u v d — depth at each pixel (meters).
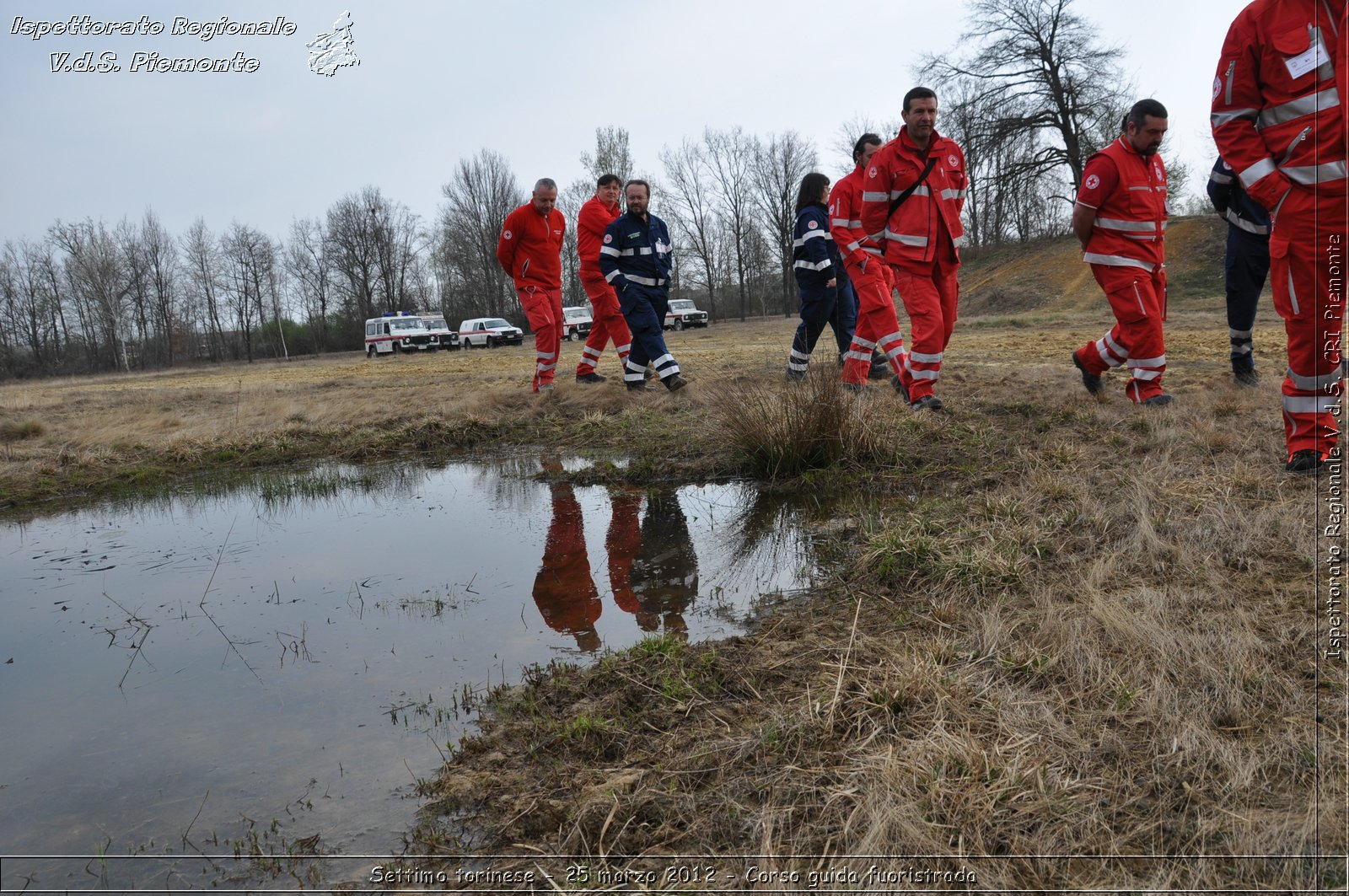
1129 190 5.57
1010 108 41.59
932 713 2.22
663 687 2.61
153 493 6.72
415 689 2.85
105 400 14.55
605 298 9.09
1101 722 2.10
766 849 1.77
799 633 2.94
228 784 2.36
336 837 2.07
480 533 4.80
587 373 9.84
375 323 40.78
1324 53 3.45
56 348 64.31
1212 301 25.75
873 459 5.14
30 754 2.62
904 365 6.62
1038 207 46.34
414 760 2.39
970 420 5.81
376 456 7.54
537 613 3.49
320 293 66.12
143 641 3.51
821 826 1.86
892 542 3.55
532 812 2.07
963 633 2.73
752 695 2.50
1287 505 3.40
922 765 1.96
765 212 57.38
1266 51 3.56
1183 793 1.82
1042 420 5.61
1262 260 6.13
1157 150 5.67
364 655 3.18
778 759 2.12
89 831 2.19
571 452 6.82
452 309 67.56
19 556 5.01
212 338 65.56
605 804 2.03
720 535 4.30
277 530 5.25
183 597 4.04
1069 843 1.72
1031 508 3.79
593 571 3.95
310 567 4.37
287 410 9.86
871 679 2.44
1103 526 3.44
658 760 2.21
